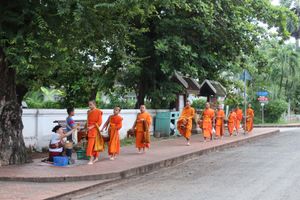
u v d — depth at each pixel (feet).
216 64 87.61
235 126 90.68
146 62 83.76
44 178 37.76
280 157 56.13
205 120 74.95
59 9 38.91
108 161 48.01
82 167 43.39
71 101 83.61
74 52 53.62
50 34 44.19
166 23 78.43
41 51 42.78
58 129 46.24
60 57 44.24
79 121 61.67
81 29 43.09
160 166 48.47
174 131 83.56
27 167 42.91
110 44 50.14
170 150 59.47
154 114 82.48
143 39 81.41
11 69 44.75
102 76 81.76
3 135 44.37
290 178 39.91
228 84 112.98
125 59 58.85
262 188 35.29
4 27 41.27
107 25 44.93
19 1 41.16
